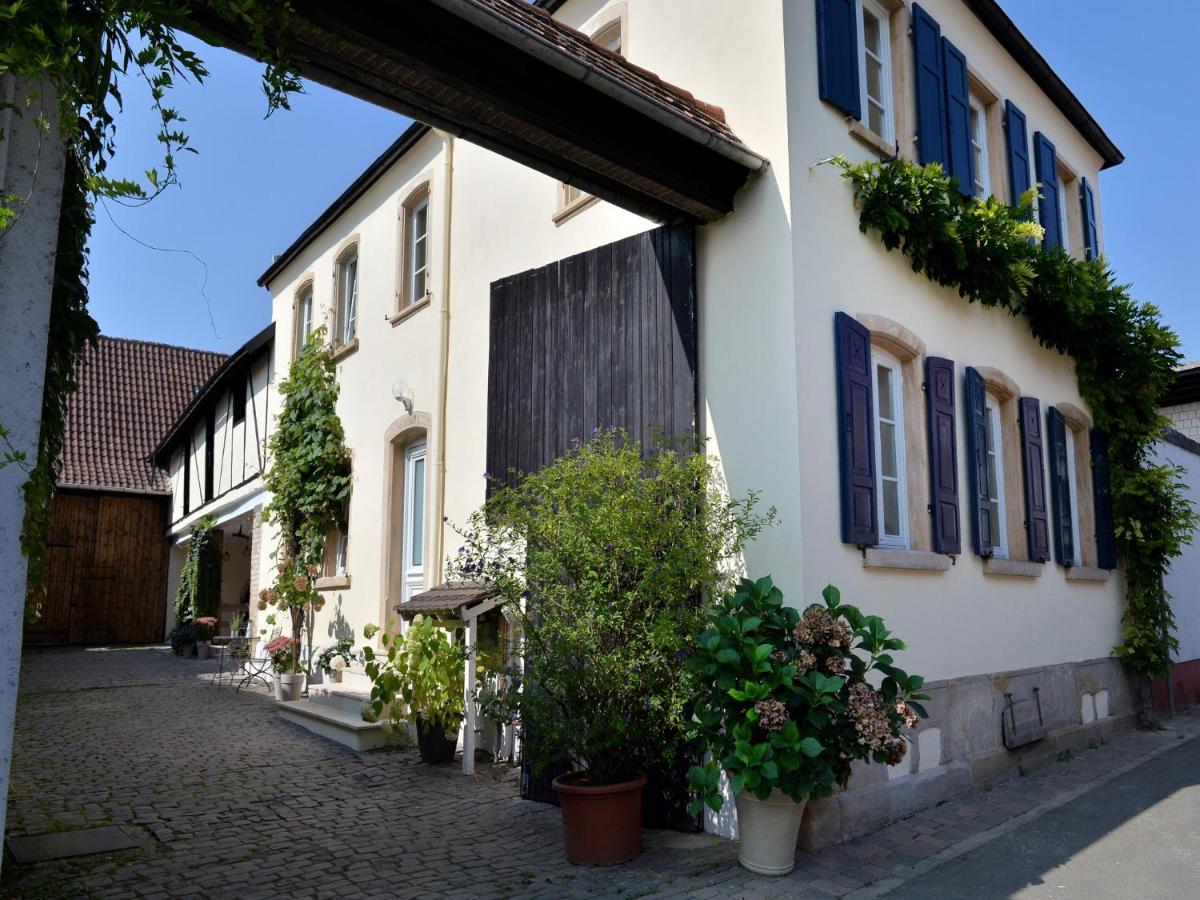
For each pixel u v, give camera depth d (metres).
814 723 4.46
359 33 4.16
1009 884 4.47
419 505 9.70
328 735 8.50
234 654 13.03
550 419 6.95
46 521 3.65
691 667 4.68
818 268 5.79
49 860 4.91
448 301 9.20
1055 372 9.01
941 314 7.16
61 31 3.03
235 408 16.36
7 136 3.50
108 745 8.16
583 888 4.44
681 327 6.04
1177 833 5.33
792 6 5.99
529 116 4.93
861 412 5.85
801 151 5.82
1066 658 8.20
